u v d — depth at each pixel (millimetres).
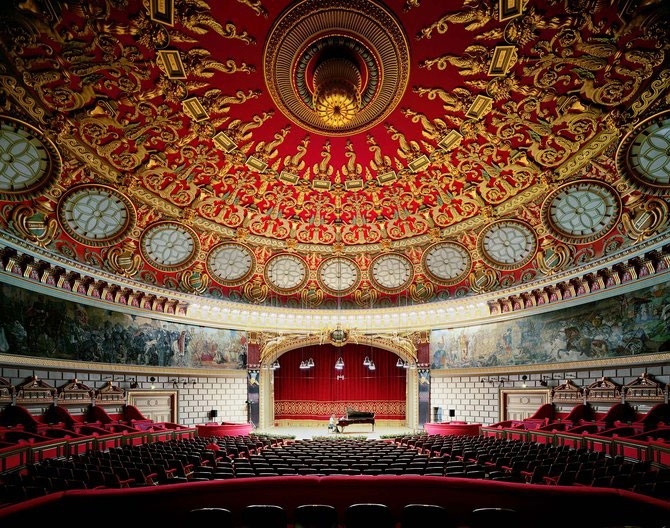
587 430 18344
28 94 17156
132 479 9641
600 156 20391
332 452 14023
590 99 18141
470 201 26281
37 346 20031
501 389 26609
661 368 18844
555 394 23688
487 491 7066
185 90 18469
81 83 17422
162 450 13680
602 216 22453
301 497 7395
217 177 24844
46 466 9945
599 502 6664
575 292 23531
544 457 12133
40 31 14984
